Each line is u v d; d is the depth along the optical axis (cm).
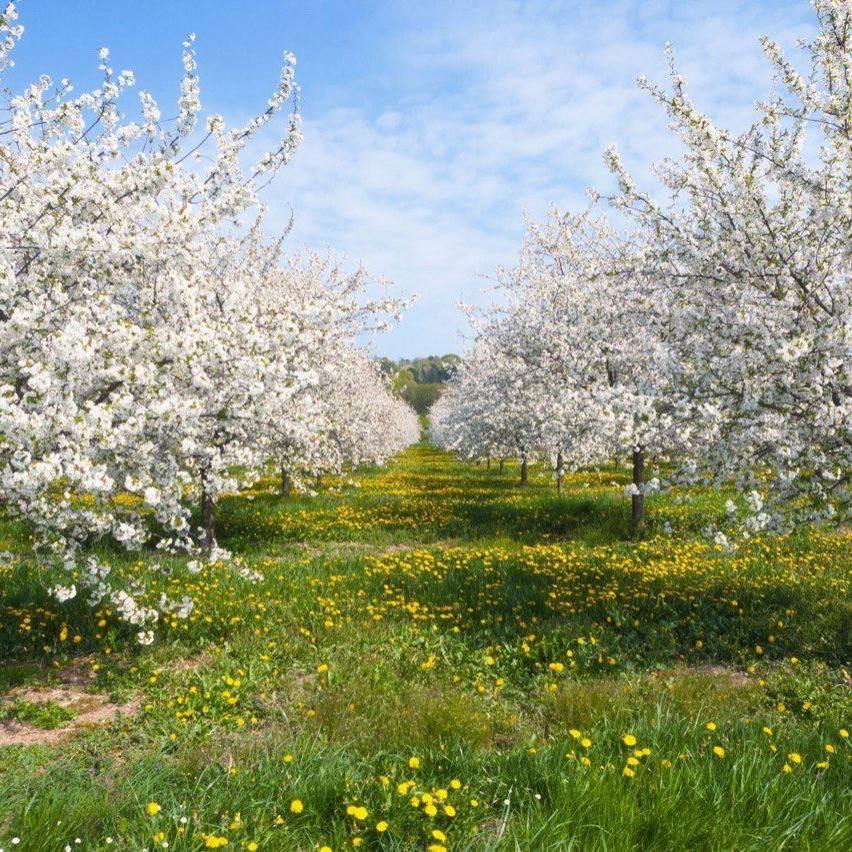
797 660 684
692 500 793
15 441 517
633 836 320
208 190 747
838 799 364
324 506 1842
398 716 489
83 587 817
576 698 534
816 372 669
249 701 557
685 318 831
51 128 688
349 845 318
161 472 627
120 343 600
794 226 774
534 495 2073
